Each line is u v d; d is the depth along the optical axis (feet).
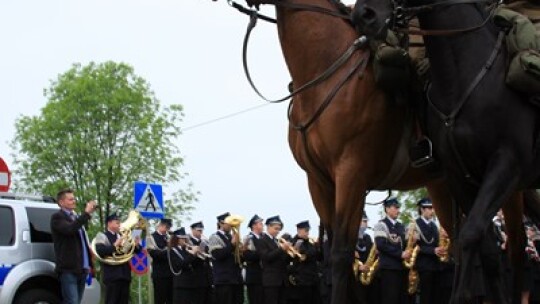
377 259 50.62
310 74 24.04
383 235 49.65
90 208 46.73
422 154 23.07
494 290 24.71
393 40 23.32
